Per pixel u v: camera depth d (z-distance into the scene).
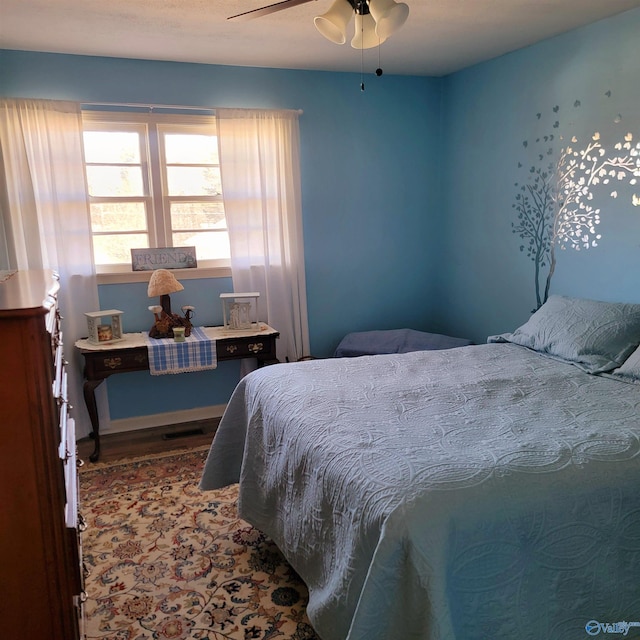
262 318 4.02
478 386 2.34
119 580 2.23
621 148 2.93
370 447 1.74
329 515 1.71
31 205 3.29
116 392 3.78
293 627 1.97
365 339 4.08
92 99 3.45
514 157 3.67
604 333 2.67
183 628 1.97
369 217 4.27
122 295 3.70
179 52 3.37
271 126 3.79
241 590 2.17
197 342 3.45
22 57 3.27
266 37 3.10
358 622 1.37
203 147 3.80
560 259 3.38
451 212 4.36
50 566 1.20
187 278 3.83
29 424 1.13
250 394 2.56
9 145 3.24
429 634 1.31
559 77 3.27
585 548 1.52
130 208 3.71
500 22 2.98
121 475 3.14
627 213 2.93
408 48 3.45
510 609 1.46
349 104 4.06
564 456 1.62
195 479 3.09
